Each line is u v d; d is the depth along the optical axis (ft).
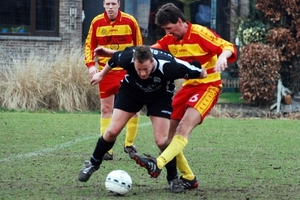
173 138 61.00
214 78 64.34
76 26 201.46
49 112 146.82
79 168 74.54
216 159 83.51
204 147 94.53
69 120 126.72
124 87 61.72
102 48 66.54
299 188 64.95
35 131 108.78
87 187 63.16
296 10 184.14
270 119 143.84
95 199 57.26
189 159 83.05
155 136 61.52
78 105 151.23
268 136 109.29
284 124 129.49
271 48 173.37
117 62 61.05
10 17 199.41
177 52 64.39
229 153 89.10
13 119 125.18
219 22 209.15
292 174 73.46
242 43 190.29
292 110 168.45
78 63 153.69
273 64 172.45
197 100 62.75
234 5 204.54
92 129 113.60
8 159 80.28
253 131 116.16
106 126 88.63
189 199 58.39
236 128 120.47
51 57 162.20
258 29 185.88
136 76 59.93
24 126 115.03
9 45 198.18
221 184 66.59
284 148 95.45
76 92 151.53
